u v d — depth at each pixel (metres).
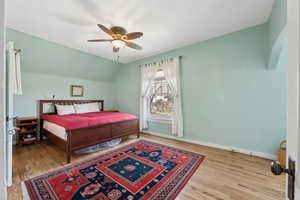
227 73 2.74
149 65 4.01
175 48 3.42
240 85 2.60
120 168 2.04
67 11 1.97
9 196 1.47
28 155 2.52
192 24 2.35
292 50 0.46
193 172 1.94
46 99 3.65
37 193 1.51
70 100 4.10
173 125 3.48
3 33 0.38
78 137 2.40
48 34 2.65
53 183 1.68
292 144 0.46
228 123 2.76
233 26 2.43
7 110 1.62
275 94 2.27
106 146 2.99
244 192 1.55
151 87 4.12
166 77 3.60
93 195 1.48
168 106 3.76
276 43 1.83
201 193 1.53
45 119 3.24
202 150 2.76
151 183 1.69
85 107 4.11
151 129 4.11
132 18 2.15
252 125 2.49
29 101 3.38
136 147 2.94
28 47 2.90
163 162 2.23
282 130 2.23
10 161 1.63
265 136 2.38
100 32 2.57
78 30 2.50
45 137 3.52
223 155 2.50
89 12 1.99
